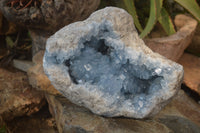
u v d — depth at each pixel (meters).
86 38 0.70
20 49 0.96
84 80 0.70
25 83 0.85
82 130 0.71
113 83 0.71
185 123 0.75
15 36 1.00
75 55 0.70
